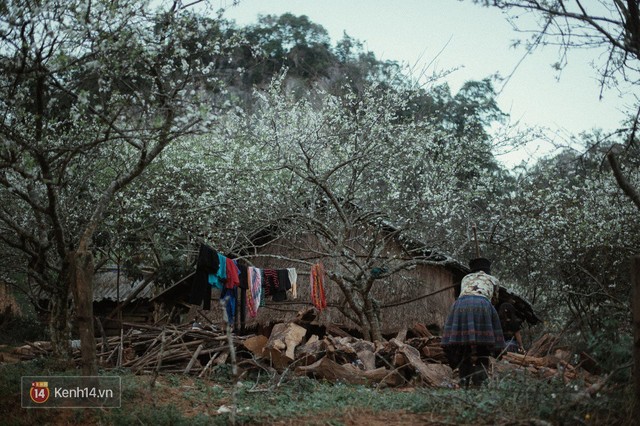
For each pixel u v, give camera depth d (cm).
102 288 2291
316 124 1519
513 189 1953
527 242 1764
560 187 1752
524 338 1895
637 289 654
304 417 759
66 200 1365
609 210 1611
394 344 1162
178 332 1209
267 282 1220
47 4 843
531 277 1858
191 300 1090
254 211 1583
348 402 830
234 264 1130
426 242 1577
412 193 1586
